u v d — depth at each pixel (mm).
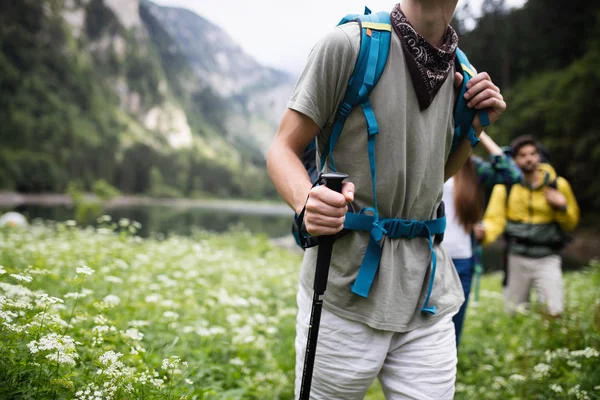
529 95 44344
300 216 1260
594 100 36000
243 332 3238
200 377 2580
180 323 3305
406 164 1411
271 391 2822
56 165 101312
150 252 6770
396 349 1497
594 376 2377
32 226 8938
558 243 4496
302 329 1561
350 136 1405
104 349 2090
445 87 1462
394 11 1419
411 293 1456
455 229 3014
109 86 199125
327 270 1324
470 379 3129
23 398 1432
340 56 1356
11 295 1936
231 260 7703
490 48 56875
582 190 35688
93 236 7496
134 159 130500
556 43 50875
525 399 2602
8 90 133625
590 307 4422
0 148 94875
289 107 1422
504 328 4250
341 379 1449
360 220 1399
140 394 1696
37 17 171125
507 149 3408
